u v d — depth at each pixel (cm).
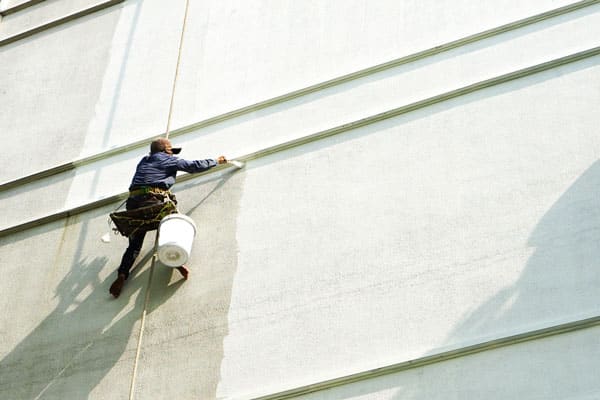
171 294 1900
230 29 2236
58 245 2066
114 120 2205
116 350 1869
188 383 1780
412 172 1858
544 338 1592
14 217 2150
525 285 1655
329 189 1903
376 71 2016
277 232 1891
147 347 1850
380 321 1714
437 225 1777
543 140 1795
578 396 1524
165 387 1791
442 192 1811
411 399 1614
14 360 1931
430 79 1959
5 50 2466
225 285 1869
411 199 1827
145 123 2167
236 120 2083
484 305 1661
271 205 1931
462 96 1908
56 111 2283
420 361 1636
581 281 1627
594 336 1568
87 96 2273
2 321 1995
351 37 2095
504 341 1603
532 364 1575
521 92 1864
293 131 2016
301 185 1933
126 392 1811
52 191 2156
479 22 1994
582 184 1723
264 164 1995
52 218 2106
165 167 1912
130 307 1912
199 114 2125
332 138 1969
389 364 1650
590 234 1666
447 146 1859
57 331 1936
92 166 2155
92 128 2214
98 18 2409
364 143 1933
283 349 1750
